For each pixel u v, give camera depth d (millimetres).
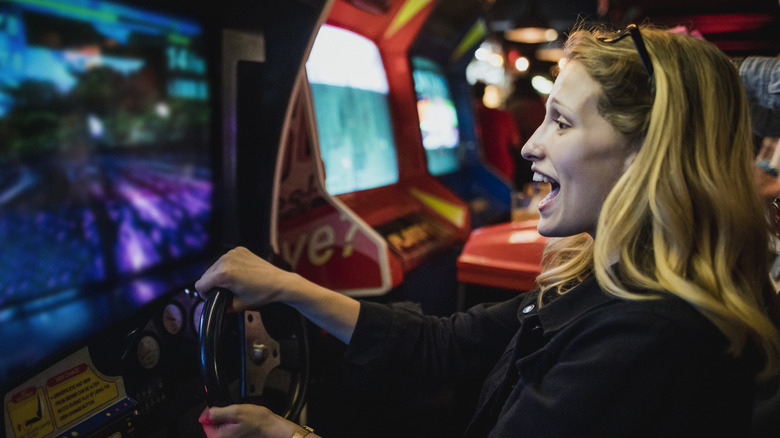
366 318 1097
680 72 737
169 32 1133
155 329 1071
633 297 736
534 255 2061
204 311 932
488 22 3564
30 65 871
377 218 2605
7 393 816
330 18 2387
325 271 2008
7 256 863
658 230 740
